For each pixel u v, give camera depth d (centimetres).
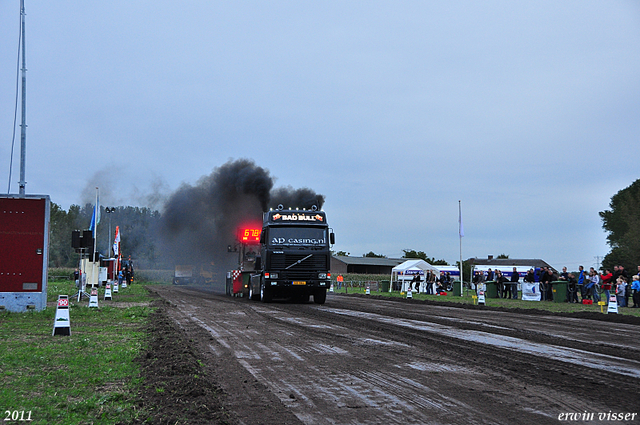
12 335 1113
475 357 948
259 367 841
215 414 568
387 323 1544
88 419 535
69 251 9131
